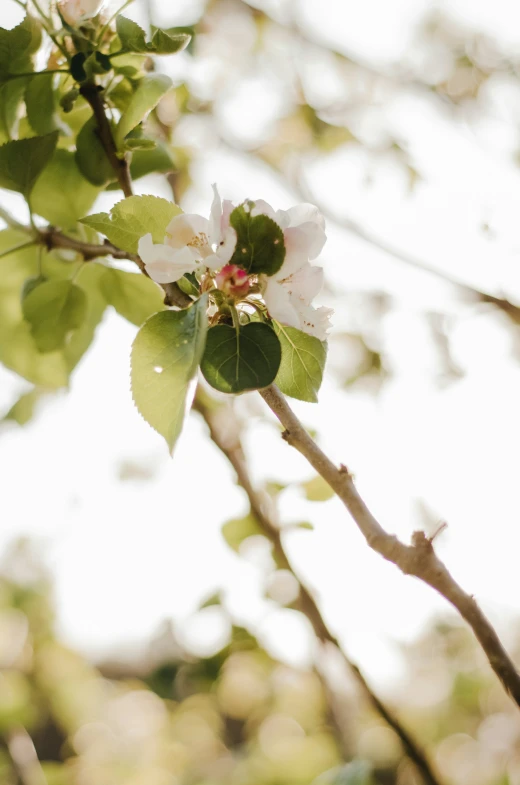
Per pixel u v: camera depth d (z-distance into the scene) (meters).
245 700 1.74
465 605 0.78
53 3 0.86
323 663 1.26
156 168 0.90
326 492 1.02
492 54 1.62
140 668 2.32
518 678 0.77
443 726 2.24
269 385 0.78
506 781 2.11
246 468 1.04
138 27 0.84
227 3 1.59
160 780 2.09
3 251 0.92
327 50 1.66
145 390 0.78
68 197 0.90
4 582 1.96
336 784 1.09
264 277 0.80
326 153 1.64
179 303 0.80
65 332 0.91
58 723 2.12
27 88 0.87
